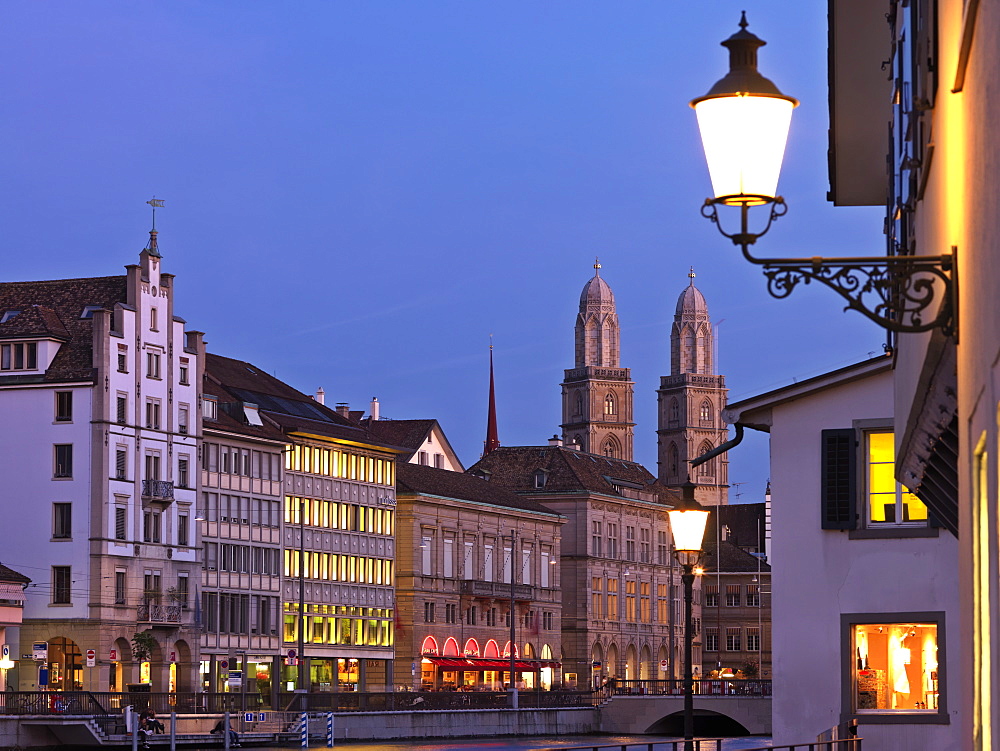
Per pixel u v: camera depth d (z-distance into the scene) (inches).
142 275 5310.0
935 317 552.4
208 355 6190.9
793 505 1652.3
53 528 5064.0
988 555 440.8
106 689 4980.3
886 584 1604.3
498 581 7244.1
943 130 546.3
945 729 1567.4
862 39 920.3
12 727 4033.0
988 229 421.4
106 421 5073.8
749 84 491.8
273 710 4803.2
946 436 668.1
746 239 496.4
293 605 5959.6
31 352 5152.6
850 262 519.2
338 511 6259.8
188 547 5398.6
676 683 5944.9
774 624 1646.2
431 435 7810.0
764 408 1673.2
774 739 1630.2
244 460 5748.0
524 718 5743.1
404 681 6584.6
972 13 434.6
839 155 1075.9
